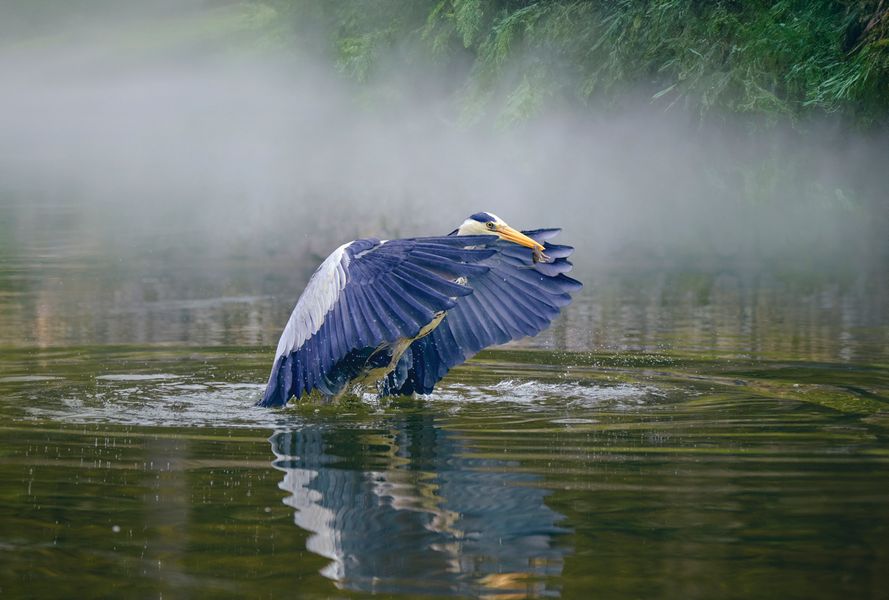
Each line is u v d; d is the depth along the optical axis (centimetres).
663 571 508
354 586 489
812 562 521
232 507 607
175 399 945
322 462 711
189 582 496
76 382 1027
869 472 680
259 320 1470
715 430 809
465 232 977
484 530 564
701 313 1512
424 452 738
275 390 888
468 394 972
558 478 667
